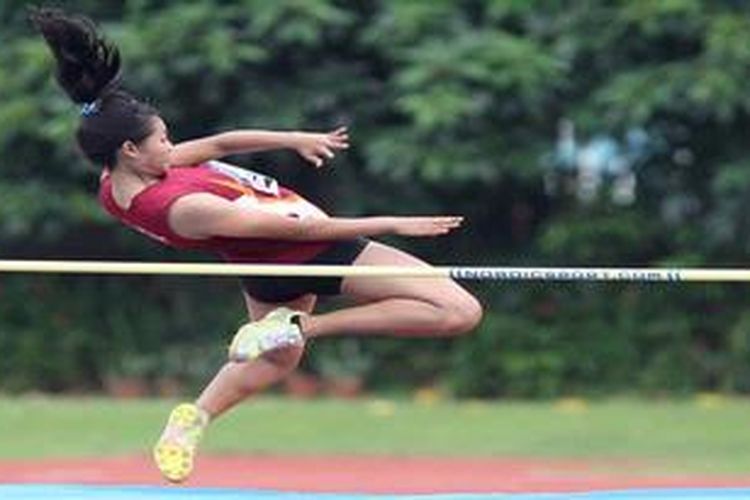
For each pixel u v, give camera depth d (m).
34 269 23.08
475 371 48.91
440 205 50.31
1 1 49.00
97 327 50.69
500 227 51.47
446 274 22.80
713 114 47.72
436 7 47.22
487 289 50.00
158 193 22.77
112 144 22.78
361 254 23.45
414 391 49.75
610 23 47.50
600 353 49.12
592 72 48.38
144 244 50.25
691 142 49.81
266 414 43.03
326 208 49.75
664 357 49.06
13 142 48.25
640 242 49.66
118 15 49.25
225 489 30.31
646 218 49.75
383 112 48.84
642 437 38.97
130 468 34.09
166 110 48.06
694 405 46.03
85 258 50.75
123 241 50.09
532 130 48.28
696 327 49.38
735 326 49.00
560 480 32.62
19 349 50.44
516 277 23.03
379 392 49.88
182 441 23.67
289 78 48.81
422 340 49.91
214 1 47.66
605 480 32.56
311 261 23.30
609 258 49.69
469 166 46.81
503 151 47.84
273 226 22.48
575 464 35.16
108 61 23.17
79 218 48.09
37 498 28.47
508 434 39.53
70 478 32.44
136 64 47.03
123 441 38.16
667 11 46.38
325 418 42.38
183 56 46.97
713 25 45.88
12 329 50.53
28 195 47.97
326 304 43.56
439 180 48.12
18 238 50.22
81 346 50.47
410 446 37.81
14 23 49.03
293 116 47.94
